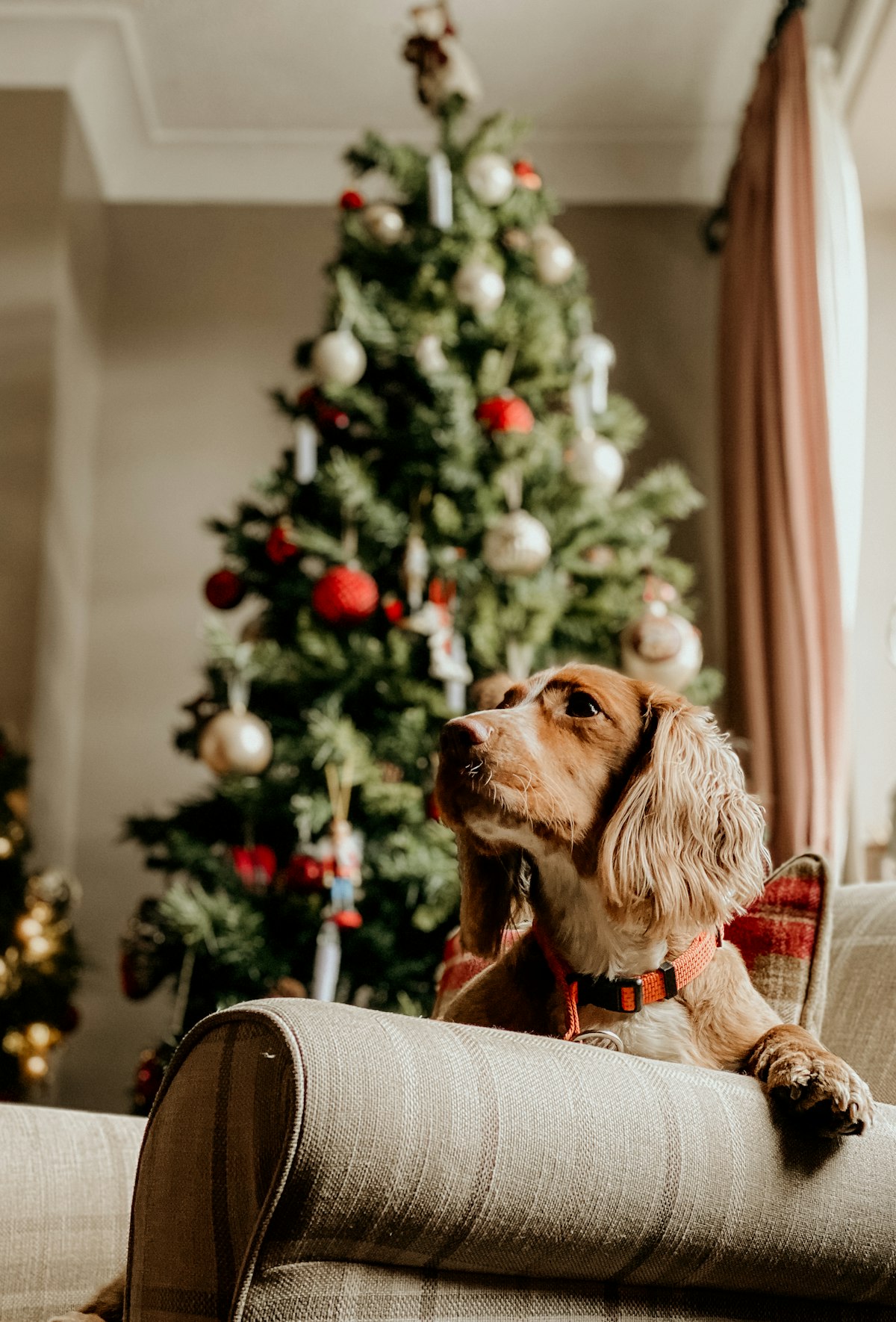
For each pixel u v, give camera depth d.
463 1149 0.87
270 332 5.03
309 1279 0.84
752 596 3.86
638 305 5.03
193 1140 0.91
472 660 3.46
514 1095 0.92
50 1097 4.22
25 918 3.45
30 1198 1.46
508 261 3.80
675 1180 0.97
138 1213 0.96
